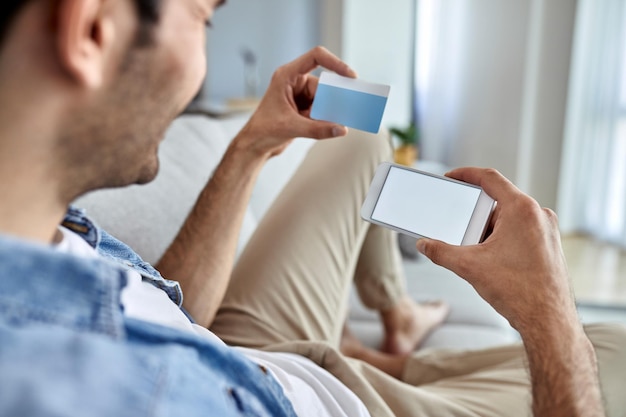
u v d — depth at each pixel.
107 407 0.32
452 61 3.89
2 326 0.33
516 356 0.98
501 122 3.54
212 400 0.40
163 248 1.12
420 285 1.71
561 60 3.31
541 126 3.42
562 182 3.46
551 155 3.46
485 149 3.71
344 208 1.11
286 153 1.68
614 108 3.26
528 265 0.60
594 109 3.35
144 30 0.40
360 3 3.88
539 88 3.36
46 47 0.36
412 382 1.07
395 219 0.78
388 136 1.20
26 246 0.37
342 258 1.10
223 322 0.97
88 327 0.38
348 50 3.93
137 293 0.60
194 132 1.41
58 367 0.32
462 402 0.83
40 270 0.37
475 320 1.52
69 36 0.35
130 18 0.39
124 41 0.39
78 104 0.38
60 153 0.39
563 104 3.36
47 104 0.37
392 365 1.23
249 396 0.49
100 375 0.33
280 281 1.01
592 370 0.59
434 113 4.03
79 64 0.36
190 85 0.45
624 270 3.02
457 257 0.63
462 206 0.72
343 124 0.88
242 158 0.93
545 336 0.59
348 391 0.73
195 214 0.95
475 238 0.69
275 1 4.59
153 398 0.35
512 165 3.48
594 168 3.42
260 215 1.49
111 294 0.39
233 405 0.45
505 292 0.61
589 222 3.50
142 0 0.39
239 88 4.71
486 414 0.81
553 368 0.58
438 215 0.74
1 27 0.35
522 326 0.60
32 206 0.39
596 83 3.30
